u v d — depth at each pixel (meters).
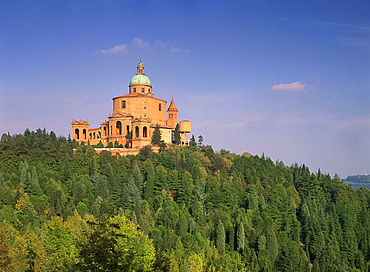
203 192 173.75
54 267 90.44
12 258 84.00
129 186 152.88
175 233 138.62
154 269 52.84
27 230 103.75
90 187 154.75
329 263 148.12
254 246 145.88
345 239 164.38
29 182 141.38
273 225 160.88
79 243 45.03
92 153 189.88
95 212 135.38
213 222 150.62
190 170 192.62
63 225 98.94
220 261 124.31
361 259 156.25
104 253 39.62
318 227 164.25
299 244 158.88
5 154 171.12
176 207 154.00
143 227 132.00
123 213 138.88
